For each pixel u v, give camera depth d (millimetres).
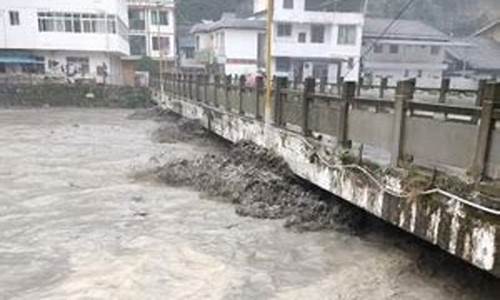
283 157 10656
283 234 8523
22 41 36438
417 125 6383
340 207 8914
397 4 56219
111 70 41406
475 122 5590
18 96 34562
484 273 6465
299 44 42562
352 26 42844
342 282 6754
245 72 43906
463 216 5336
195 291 6426
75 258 7469
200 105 19344
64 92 35594
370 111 7469
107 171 13789
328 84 15016
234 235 8492
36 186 12023
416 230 6133
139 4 50594
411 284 6641
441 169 6148
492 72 43656
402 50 45094
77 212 9875
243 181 10820
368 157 7715
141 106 36969
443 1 62250
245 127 13352
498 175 5145
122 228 8875
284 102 10734
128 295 6266
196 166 12906
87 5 37125
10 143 18984
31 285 6598
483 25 53906
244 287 6578
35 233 8633
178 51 58812
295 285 6680
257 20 46312
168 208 10109
